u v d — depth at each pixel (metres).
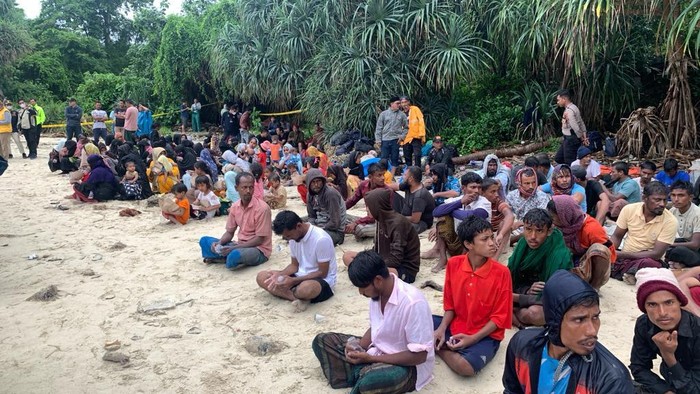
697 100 12.38
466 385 4.09
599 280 4.90
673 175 8.25
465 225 4.14
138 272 6.68
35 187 12.38
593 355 2.30
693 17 8.70
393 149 12.81
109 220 9.30
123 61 44.38
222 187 10.68
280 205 9.84
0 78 30.98
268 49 17.81
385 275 3.69
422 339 3.72
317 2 16.39
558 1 10.71
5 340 4.98
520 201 6.70
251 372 4.37
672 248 5.30
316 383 4.19
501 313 4.20
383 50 14.86
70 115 17.36
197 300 5.80
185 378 4.31
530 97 14.13
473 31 14.75
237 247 6.64
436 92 15.53
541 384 2.38
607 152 12.12
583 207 6.59
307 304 5.50
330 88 15.70
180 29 23.92
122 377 4.34
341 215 7.34
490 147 14.37
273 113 19.66
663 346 2.88
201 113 25.86
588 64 12.80
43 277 6.57
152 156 11.54
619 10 10.09
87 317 5.43
